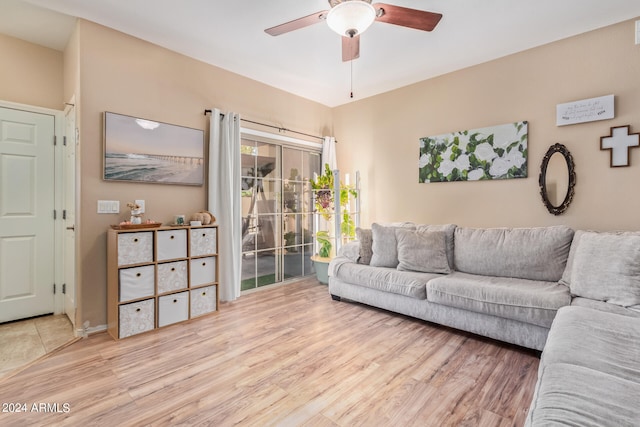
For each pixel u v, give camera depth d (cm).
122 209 277
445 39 289
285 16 256
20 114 284
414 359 218
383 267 324
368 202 444
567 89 284
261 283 398
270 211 409
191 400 172
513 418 157
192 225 294
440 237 309
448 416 159
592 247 222
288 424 154
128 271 253
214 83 345
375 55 321
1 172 276
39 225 296
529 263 265
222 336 255
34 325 277
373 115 437
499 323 234
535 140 302
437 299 261
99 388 182
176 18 259
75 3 237
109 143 266
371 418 158
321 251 429
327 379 193
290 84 400
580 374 112
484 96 334
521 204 312
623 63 258
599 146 269
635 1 233
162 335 257
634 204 254
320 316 301
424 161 381
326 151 462
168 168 304
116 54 274
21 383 187
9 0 233
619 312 188
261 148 396
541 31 275
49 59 304
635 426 82
